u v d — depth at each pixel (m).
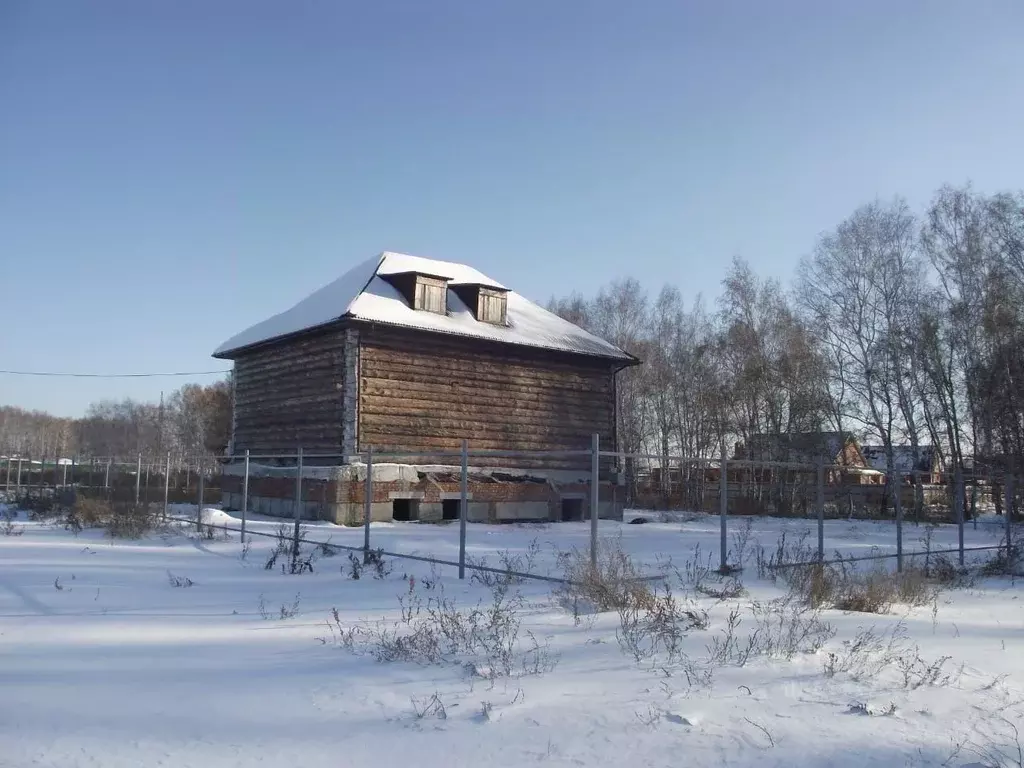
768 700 6.06
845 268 40.91
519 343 27.86
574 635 8.29
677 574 12.59
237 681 6.62
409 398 26.17
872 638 8.40
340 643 8.05
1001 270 36.44
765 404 43.56
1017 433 34.81
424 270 30.50
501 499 26.88
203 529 20.14
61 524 21.47
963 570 16.03
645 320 53.38
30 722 5.52
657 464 51.53
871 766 4.84
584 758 4.94
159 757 4.97
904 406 38.84
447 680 6.60
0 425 104.06
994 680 6.90
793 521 31.91
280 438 27.77
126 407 111.12
